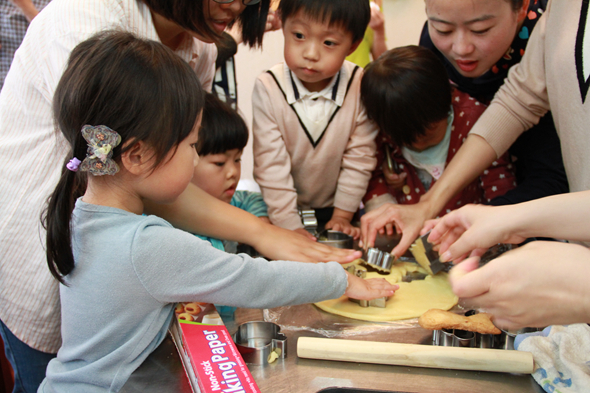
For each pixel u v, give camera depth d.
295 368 0.58
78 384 0.62
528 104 0.96
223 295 0.63
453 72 1.24
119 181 0.64
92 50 0.61
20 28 1.89
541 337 0.61
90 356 0.62
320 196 1.32
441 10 0.93
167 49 0.65
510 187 1.20
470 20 0.92
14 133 0.82
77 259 0.63
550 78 0.78
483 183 1.23
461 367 0.57
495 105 1.02
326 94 1.17
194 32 0.81
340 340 0.60
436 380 0.56
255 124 1.21
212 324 0.60
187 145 0.65
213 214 0.84
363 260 0.97
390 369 0.58
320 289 0.70
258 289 0.65
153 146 0.61
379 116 1.14
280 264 0.69
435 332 0.65
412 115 1.09
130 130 0.59
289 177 1.21
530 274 0.49
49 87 0.76
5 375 1.41
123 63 0.60
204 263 0.63
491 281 0.50
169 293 0.61
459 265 0.57
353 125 1.21
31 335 0.81
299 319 0.73
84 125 0.59
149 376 0.56
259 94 1.19
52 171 0.78
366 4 1.04
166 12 0.79
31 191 0.78
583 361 0.57
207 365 0.51
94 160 0.59
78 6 0.74
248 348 0.59
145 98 0.59
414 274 0.95
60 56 0.72
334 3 0.98
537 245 0.51
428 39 1.29
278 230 0.90
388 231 1.12
